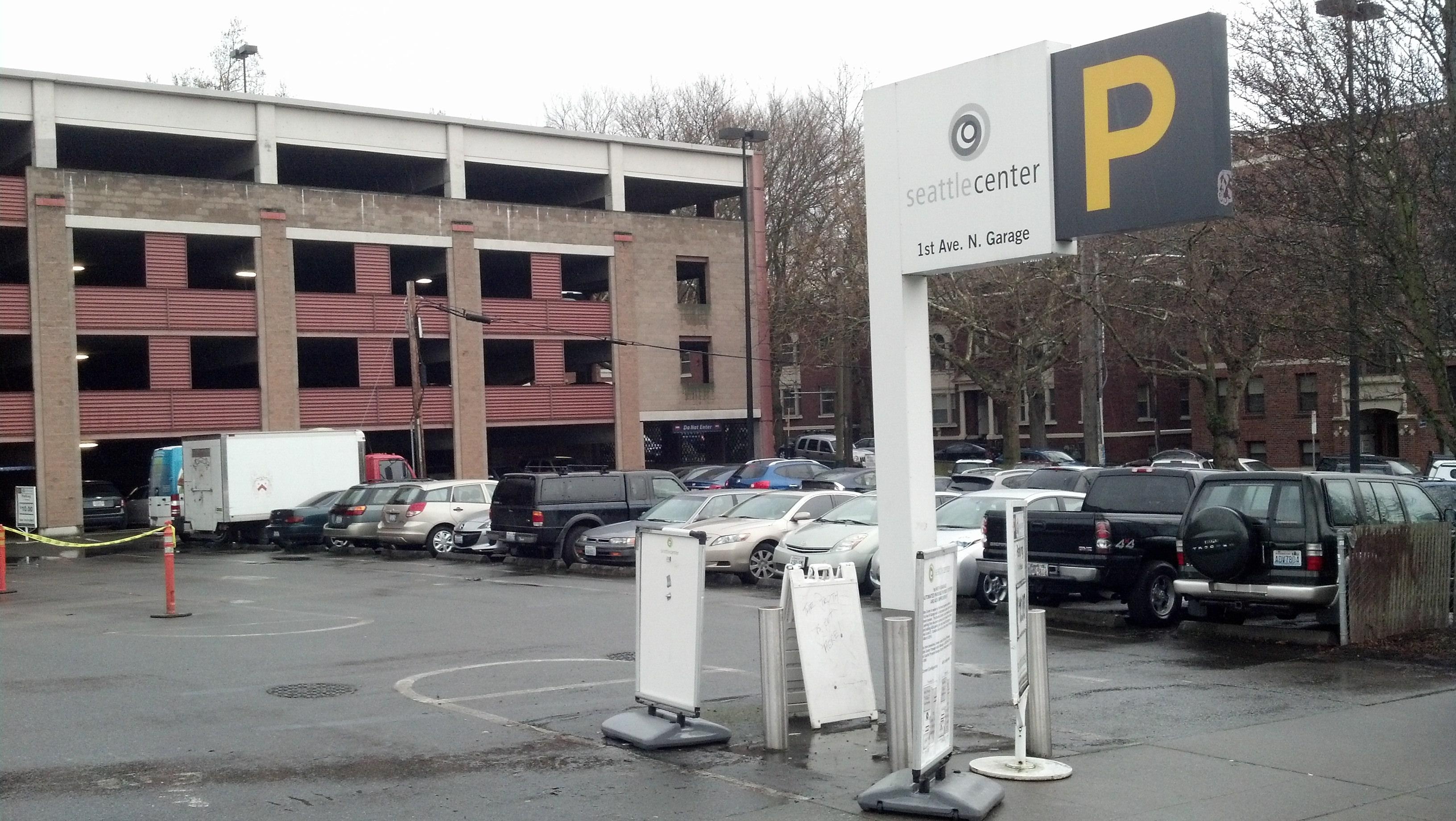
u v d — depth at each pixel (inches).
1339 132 629.6
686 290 2373.3
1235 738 347.6
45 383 1433.3
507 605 687.7
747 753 333.7
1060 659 489.4
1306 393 2101.4
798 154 2223.2
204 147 1647.4
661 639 349.7
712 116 2353.6
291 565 1013.8
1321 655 490.6
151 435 1504.7
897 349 396.8
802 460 1521.9
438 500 1094.4
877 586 711.1
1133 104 354.0
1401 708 389.4
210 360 1647.4
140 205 1496.1
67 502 1443.2
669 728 342.0
